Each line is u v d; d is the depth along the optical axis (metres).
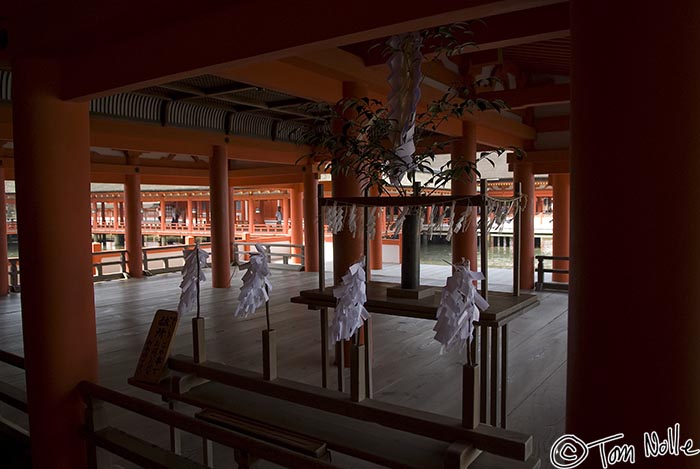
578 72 1.51
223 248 10.27
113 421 3.81
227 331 6.57
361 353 2.14
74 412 3.14
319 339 6.14
